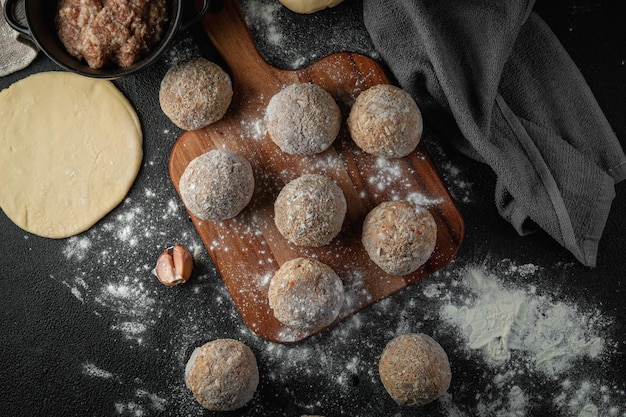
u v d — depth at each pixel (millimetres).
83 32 461
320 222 476
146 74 532
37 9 457
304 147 487
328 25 527
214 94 489
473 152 505
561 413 521
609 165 502
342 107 507
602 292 521
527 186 488
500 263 523
